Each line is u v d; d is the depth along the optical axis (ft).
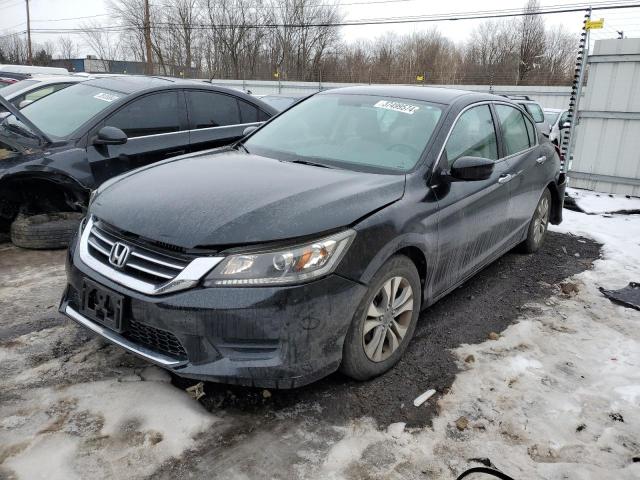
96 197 10.22
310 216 8.55
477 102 13.70
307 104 14.23
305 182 9.80
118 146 16.76
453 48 169.37
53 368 9.71
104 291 8.59
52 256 15.65
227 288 7.88
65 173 15.48
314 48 167.22
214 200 8.96
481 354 11.19
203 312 7.84
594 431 8.96
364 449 8.20
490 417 9.14
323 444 8.24
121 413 8.55
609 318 13.33
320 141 12.33
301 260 8.11
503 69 154.30
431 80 144.97
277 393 9.39
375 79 154.30
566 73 162.40
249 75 167.43
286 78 164.14
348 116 12.87
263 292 7.89
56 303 12.48
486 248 13.78
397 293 10.15
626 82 25.84
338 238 8.52
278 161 11.48
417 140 11.60
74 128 16.57
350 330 9.00
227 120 19.95
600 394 10.00
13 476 7.20
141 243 8.54
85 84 19.07
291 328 8.05
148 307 8.10
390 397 9.50
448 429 8.79
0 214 16.15
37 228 15.78
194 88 19.20
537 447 8.52
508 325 12.67
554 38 167.02
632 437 8.87
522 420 9.12
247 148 12.85
